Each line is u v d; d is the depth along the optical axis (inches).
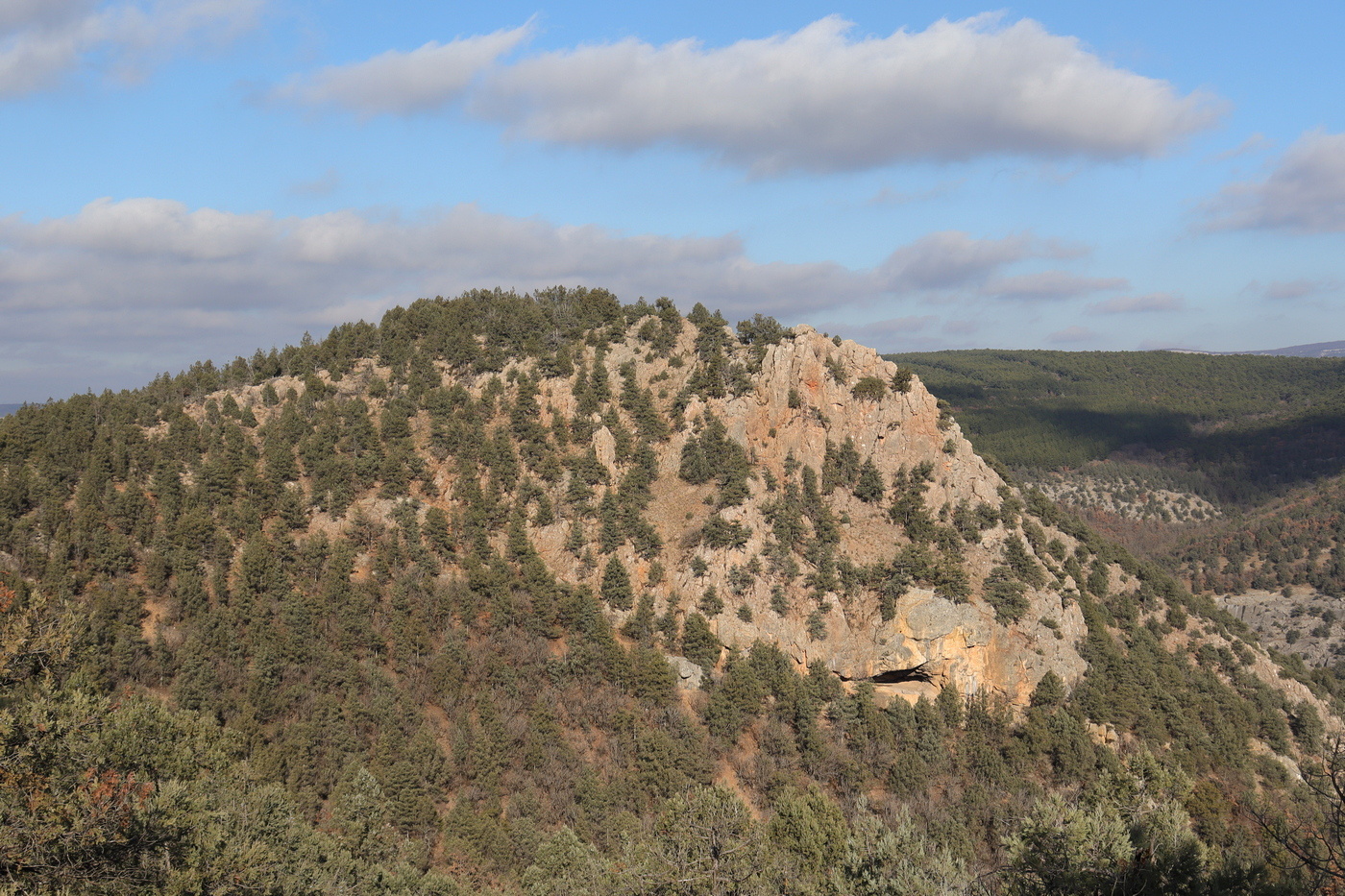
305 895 1750.7
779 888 1606.8
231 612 3280.0
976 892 1392.7
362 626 3393.2
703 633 3553.2
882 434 4175.7
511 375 4722.0
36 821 1101.1
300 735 2854.3
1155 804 1492.4
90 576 3417.8
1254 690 3873.0
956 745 3294.8
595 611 3602.4
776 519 3870.6
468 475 4158.5
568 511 4030.5
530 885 2218.3
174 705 2876.5
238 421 4500.5
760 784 3107.8
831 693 3459.6
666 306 5009.8
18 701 1261.1
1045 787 3144.7
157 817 1288.1
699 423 4350.4
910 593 3607.3
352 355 5024.6
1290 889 1026.7
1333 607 7485.2
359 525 3875.5
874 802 3048.7
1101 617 3885.3
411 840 2559.1
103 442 4042.8
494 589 3656.5
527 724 3201.3
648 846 1651.1
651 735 3063.5
